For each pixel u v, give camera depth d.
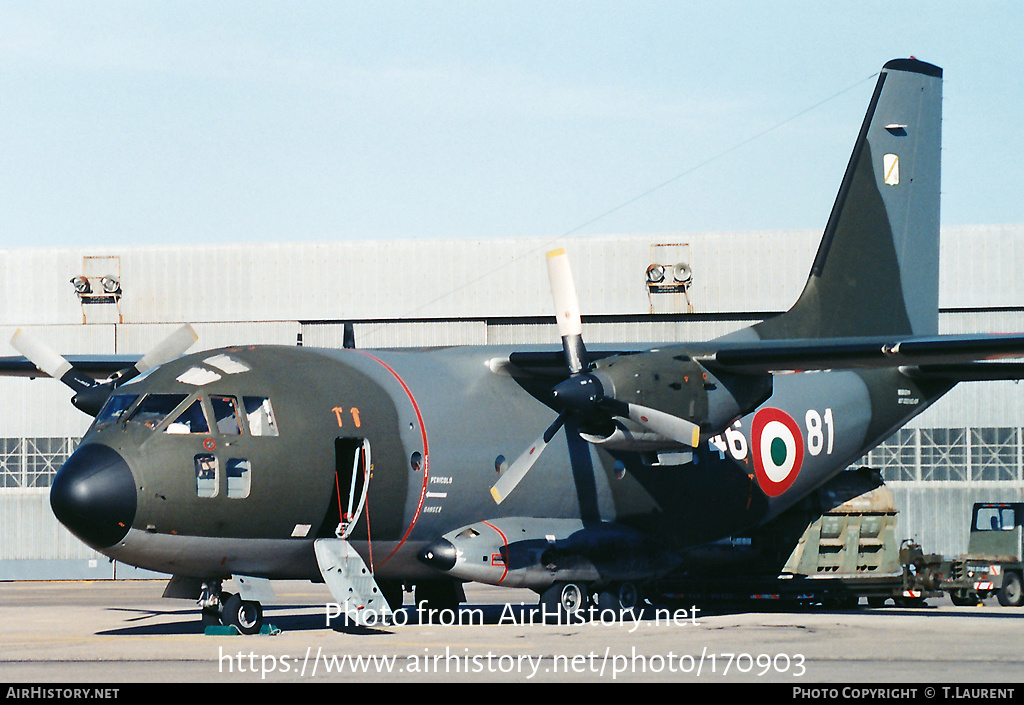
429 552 67.00
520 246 141.00
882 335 87.25
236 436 60.03
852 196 86.62
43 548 138.62
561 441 72.38
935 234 90.31
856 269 86.44
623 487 74.44
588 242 139.38
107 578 136.00
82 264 144.62
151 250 144.62
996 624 68.38
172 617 75.94
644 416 66.06
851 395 85.44
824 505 84.19
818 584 80.62
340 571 62.66
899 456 133.88
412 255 142.38
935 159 90.50
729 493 78.81
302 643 56.75
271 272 143.62
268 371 63.16
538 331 141.00
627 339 138.88
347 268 143.00
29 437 141.38
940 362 68.19
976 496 132.25
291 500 61.25
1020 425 132.62
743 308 136.38
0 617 76.12
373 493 64.19
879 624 67.88
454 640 58.12
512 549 67.25
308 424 62.19
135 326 144.12
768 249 136.50
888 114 88.50
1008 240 132.25
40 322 144.75
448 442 67.50
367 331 142.88
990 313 133.12
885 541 84.06
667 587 82.00
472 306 141.25
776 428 81.00
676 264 136.75
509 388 72.69
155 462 57.59
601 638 59.22
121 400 60.75
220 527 59.28
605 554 70.94
